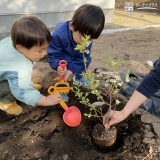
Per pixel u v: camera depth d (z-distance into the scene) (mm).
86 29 1712
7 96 1881
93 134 1691
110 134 1647
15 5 4852
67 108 1776
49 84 2291
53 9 5336
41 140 1712
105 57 3016
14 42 1591
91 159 1599
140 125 1843
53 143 1692
